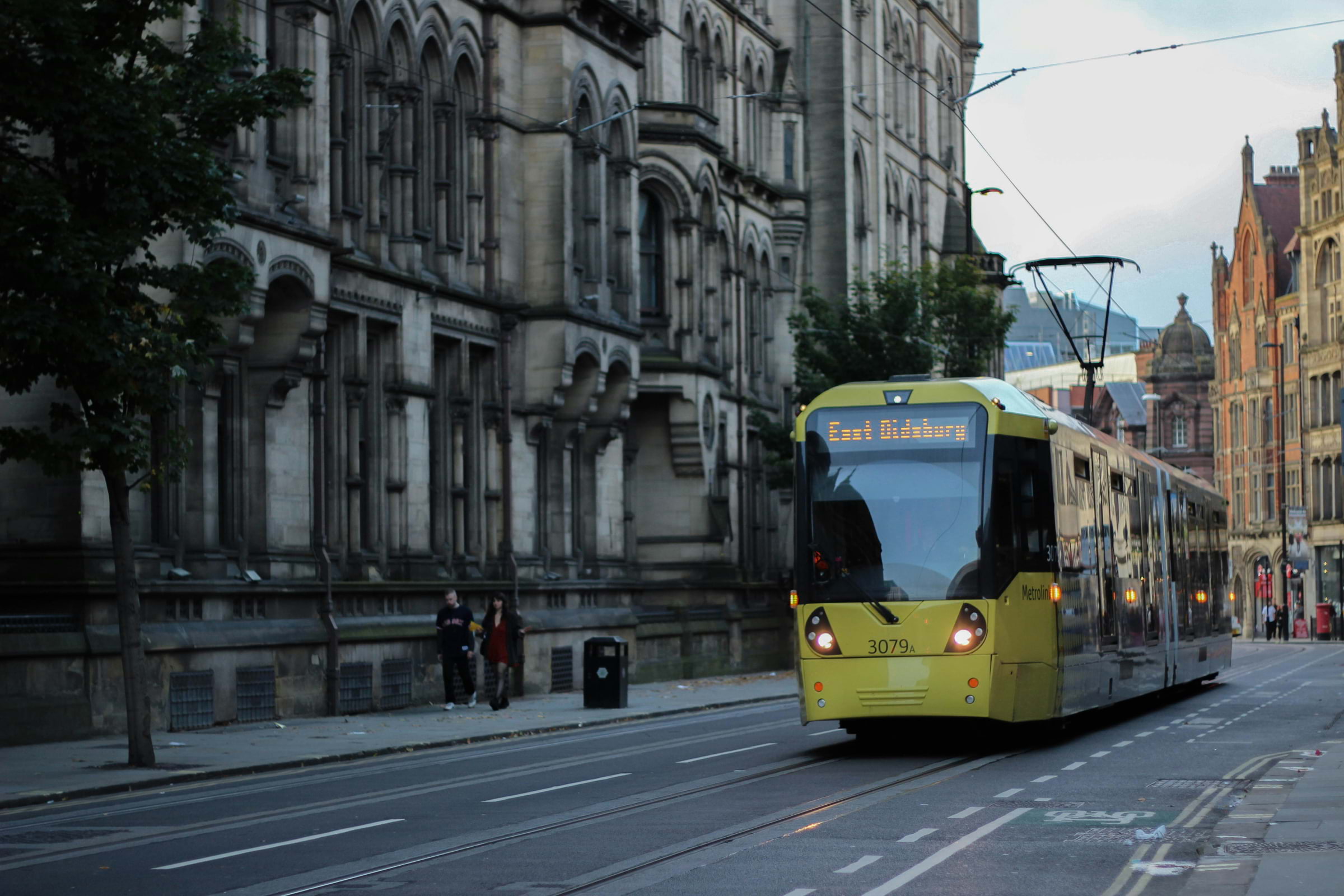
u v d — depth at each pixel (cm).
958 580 2902
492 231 5250
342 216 4447
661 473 6744
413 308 4781
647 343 6600
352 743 3388
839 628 2930
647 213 6600
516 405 5400
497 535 5294
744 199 7531
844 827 1995
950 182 10875
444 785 2617
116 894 1608
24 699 3275
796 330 7525
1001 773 2627
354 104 4591
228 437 3994
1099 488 3603
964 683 2866
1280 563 14962
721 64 7469
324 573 4222
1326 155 14100
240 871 1736
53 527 3466
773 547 7919
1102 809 2150
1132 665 3859
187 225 2920
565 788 2516
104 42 2886
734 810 2180
